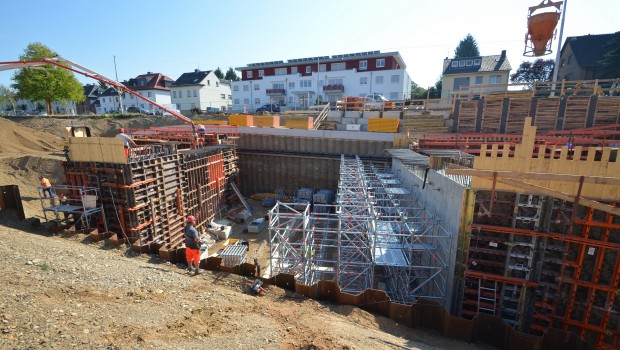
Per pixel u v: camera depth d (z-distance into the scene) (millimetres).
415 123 27922
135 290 8633
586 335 10453
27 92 44188
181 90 67062
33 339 5371
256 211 26078
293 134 29500
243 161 31172
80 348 5340
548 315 10633
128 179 15086
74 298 7355
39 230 14141
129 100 71250
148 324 6695
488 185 10570
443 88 49906
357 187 16703
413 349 7719
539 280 10648
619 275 9891
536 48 15461
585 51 43812
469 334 8914
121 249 12938
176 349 5832
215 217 23594
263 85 61969
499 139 24578
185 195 19781
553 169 10367
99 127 42656
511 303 11000
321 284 10094
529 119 10234
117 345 5609
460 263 11094
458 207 11125
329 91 55500
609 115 22750
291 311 8984
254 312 8508
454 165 11914
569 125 23703
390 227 13883
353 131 28016
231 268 11539
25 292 7008
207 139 26797
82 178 16031
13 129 33031
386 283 14914
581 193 10094
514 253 10758
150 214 16391
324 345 6703
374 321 9289
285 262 14727
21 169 25578
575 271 10266
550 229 10484
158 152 17828
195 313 7801
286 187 30656
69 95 47406
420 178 16250
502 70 46438
